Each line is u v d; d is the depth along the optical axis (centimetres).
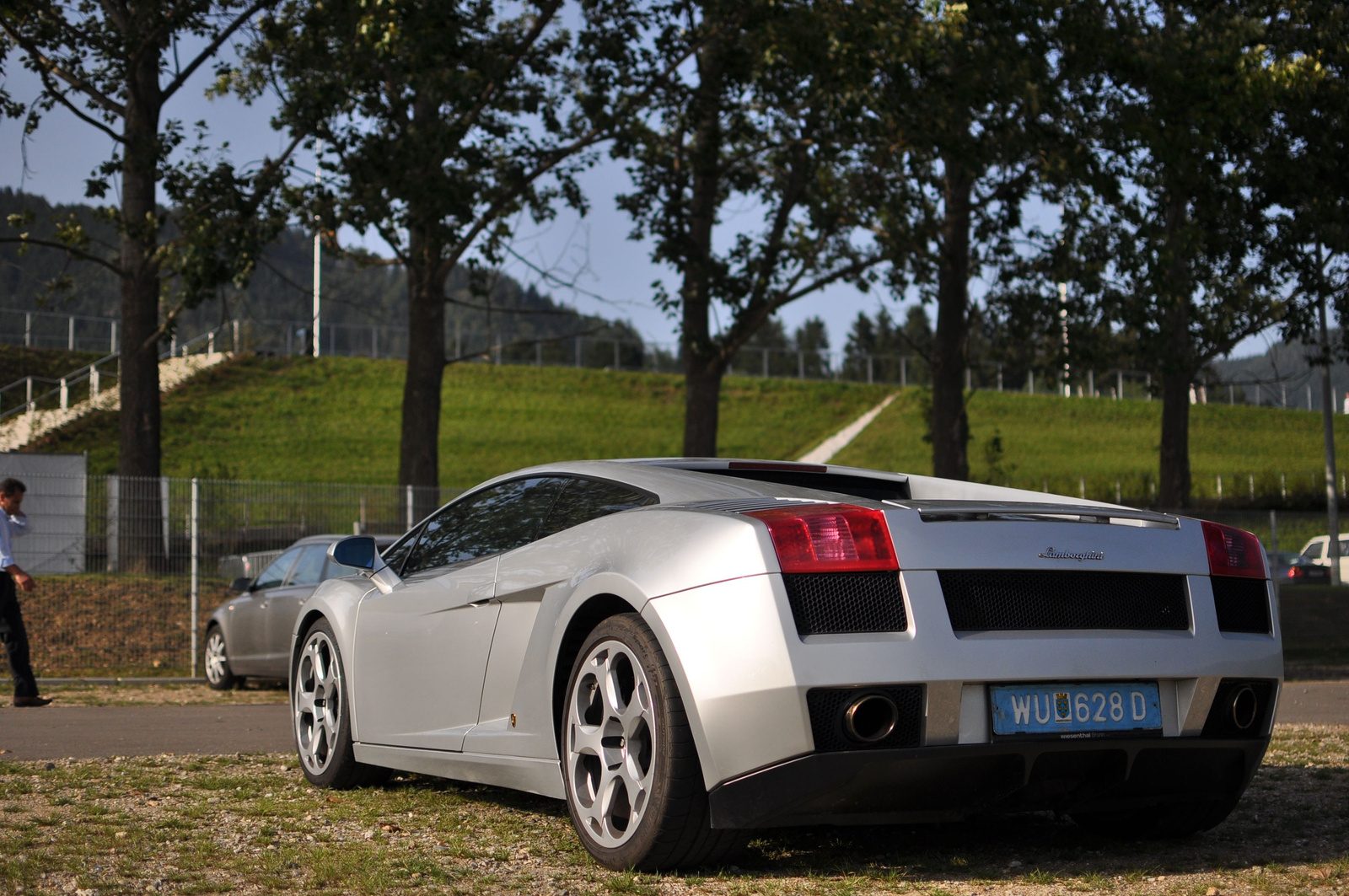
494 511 475
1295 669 1545
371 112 1723
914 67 1602
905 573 333
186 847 394
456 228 1788
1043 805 356
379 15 1552
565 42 1914
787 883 344
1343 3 1831
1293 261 2056
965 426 2117
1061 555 348
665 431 6281
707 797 341
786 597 327
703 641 336
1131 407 7569
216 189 1752
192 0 1802
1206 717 359
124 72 1875
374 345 7088
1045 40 1723
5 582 940
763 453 6097
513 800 490
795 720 320
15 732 750
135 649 1227
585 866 366
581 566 391
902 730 327
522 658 410
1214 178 1889
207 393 5822
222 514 1277
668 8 1902
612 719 366
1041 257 2017
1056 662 337
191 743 701
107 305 6444
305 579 1044
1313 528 1988
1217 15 1809
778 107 1967
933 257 1962
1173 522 373
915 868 367
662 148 2109
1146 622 358
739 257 2047
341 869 360
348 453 5259
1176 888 340
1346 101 1816
